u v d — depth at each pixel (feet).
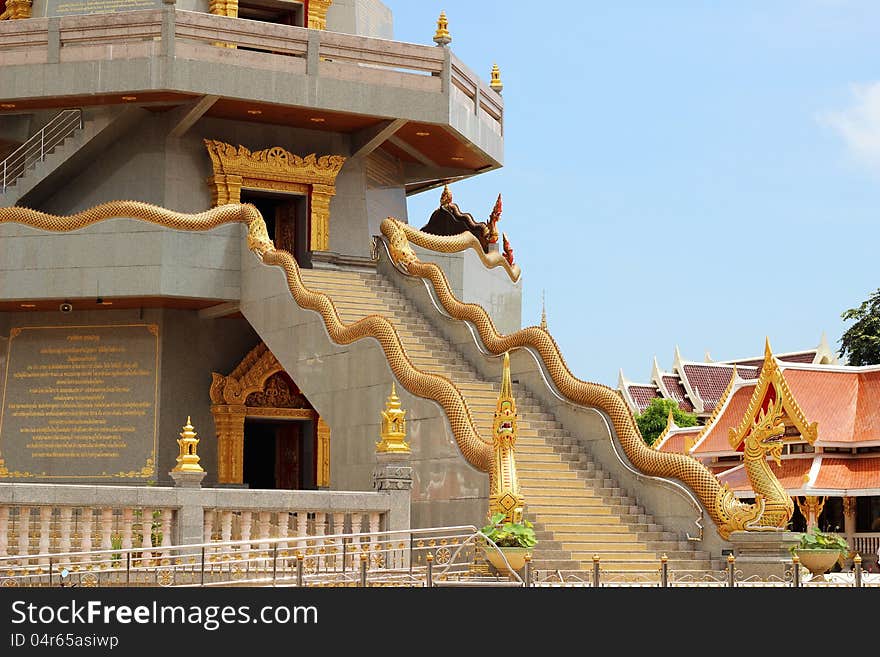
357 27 125.49
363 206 117.80
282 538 64.18
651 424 187.32
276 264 101.45
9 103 107.04
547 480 83.51
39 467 110.52
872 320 177.17
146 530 69.41
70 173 113.19
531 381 94.07
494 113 125.39
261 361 110.42
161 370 109.50
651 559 77.10
